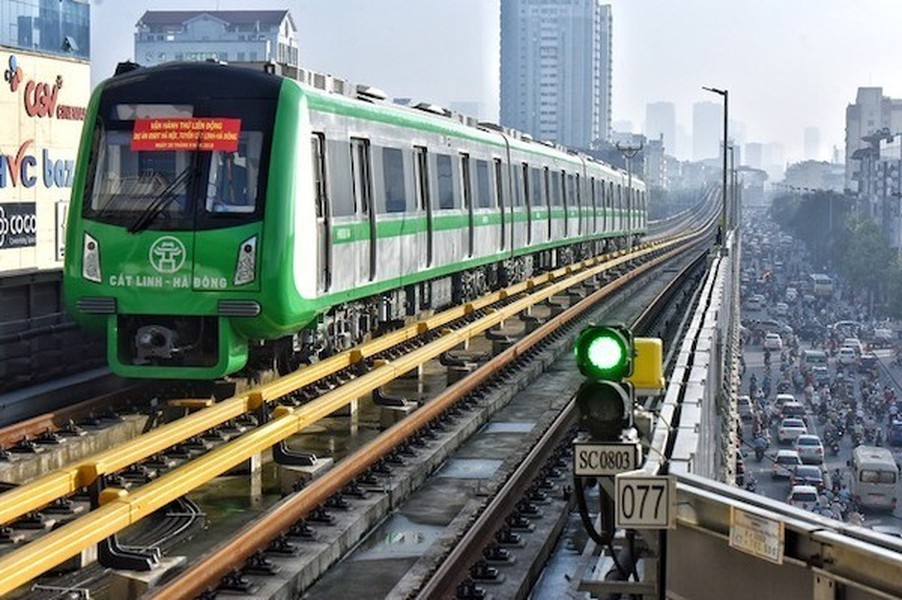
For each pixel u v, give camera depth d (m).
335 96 17.89
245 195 15.54
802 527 6.04
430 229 23.28
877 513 58.50
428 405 15.85
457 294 27.72
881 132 168.38
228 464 11.07
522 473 13.26
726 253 47.66
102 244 15.64
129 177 15.74
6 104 24.64
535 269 38.00
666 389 12.83
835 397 92.81
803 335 130.62
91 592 9.58
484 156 28.33
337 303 17.98
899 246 144.00
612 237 52.91
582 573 10.07
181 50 155.12
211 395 16.36
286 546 10.33
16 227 25.00
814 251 190.12
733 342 43.91
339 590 10.13
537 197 34.69
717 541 6.68
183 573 8.98
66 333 17.23
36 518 11.02
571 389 20.53
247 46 155.00
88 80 27.66
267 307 15.50
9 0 40.91
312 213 16.20
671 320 35.50
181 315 15.67
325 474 11.97
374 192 19.62
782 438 75.75
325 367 16.55
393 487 12.62
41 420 13.88
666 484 6.88
